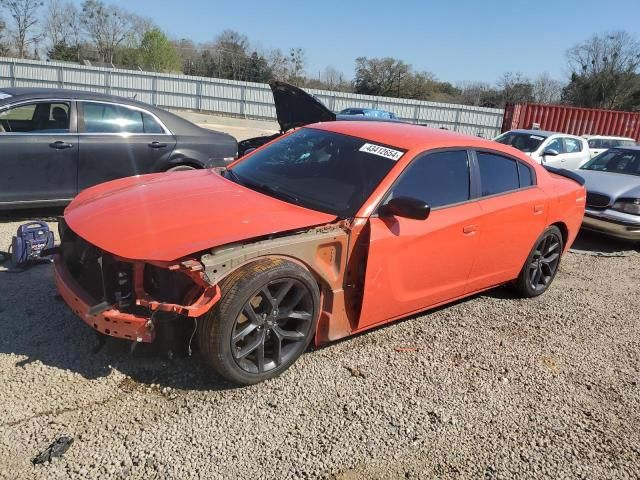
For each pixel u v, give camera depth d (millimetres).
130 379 3037
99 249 2871
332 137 4090
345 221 3277
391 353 3699
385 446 2764
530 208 4484
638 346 4328
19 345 3256
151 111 6422
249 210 3221
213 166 4750
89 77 32094
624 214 7270
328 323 3332
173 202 3293
